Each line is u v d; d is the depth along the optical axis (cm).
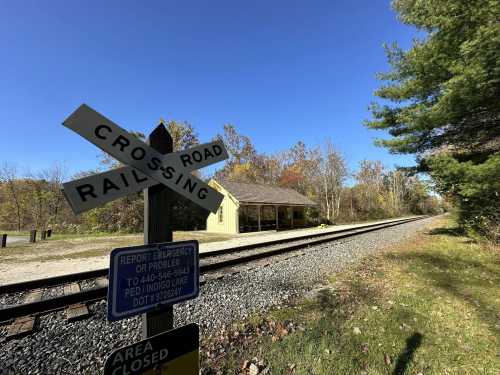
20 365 264
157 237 154
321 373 248
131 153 144
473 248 862
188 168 169
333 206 3853
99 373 258
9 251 982
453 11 675
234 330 335
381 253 860
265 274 600
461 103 696
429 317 362
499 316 361
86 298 434
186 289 161
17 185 2427
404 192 6200
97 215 2025
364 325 342
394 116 988
